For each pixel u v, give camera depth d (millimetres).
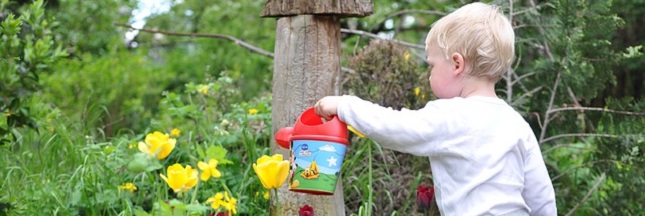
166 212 2557
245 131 4754
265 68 11508
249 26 11930
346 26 9469
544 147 5484
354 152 4863
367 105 2873
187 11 12602
